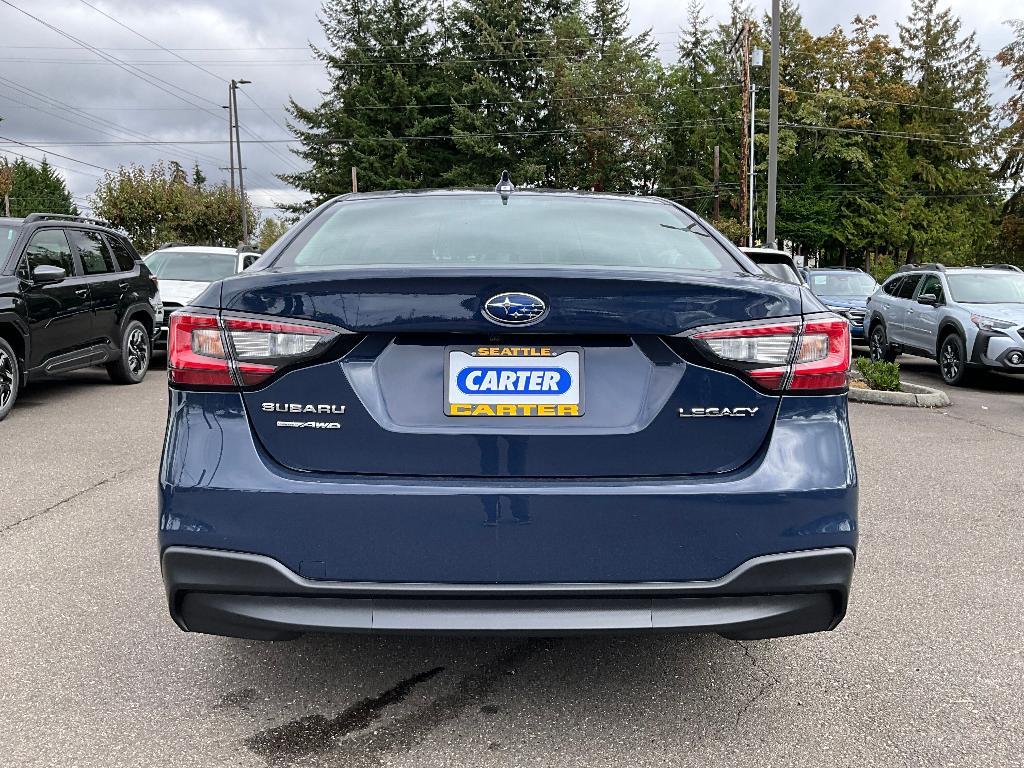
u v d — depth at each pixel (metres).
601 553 2.22
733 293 2.31
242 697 2.76
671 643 3.24
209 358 2.29
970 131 52.97
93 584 3.78
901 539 4.58
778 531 2.25
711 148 53.59
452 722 2.62
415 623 2.21
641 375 2.31
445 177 50.88
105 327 9.77
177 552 2.24
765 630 2.31
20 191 91.56
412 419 2.28
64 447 6.72
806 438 2.32
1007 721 2.65
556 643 3.23
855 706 2.74
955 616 3.50
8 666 2.97
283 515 2.21
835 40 51.59
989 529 4.78
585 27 54.53
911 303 13.87
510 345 2.29
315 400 2.27
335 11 56.00
